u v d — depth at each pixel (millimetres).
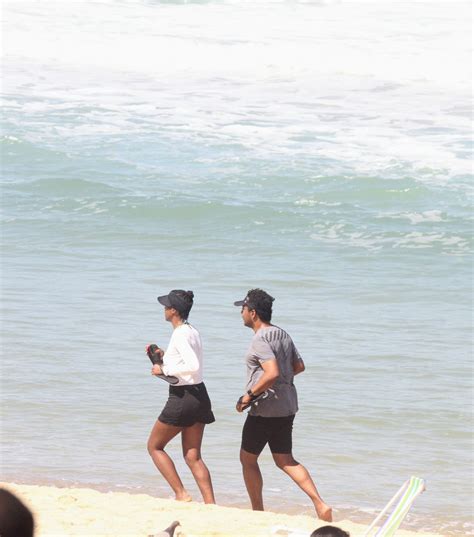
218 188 76938
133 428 33031
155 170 81125
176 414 23438
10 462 29438
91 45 114375
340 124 93000
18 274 54656
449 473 30375
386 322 47875
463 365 41219
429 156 85375
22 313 46594
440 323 48062
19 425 32750
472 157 85375
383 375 39531
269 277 56312
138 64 110375
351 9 127188
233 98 100438
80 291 51375
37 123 91875
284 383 22969
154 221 68750
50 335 43219
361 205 74375
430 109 97875
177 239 64938
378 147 87312
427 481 29641
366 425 34062
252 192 76375
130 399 35844
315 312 49344
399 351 42875
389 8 127250
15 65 108500
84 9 124812
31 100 98375
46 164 81562
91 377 38062
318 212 71688
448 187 78875
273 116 95188
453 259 61875
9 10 122688
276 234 66688
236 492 28078
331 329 46219
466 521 26844
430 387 38250
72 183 75938
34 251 60531
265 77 107125
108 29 118750
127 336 43656
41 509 22250
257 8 127562
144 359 40625
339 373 39594
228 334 44719
